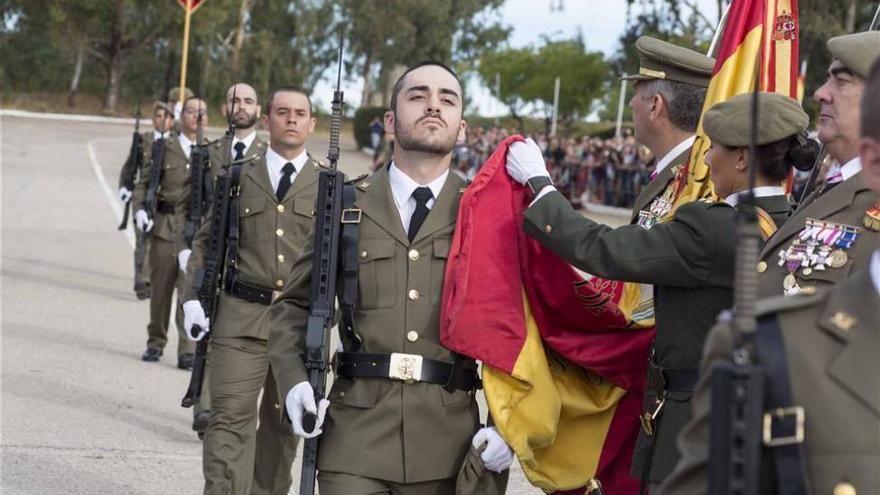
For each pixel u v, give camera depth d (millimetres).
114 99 66250
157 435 8312
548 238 4461
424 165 4820
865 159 2529
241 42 64688
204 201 9070
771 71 5293
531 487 7586
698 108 5102
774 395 2447
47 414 8641
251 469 6691
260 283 6961
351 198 4816
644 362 4836
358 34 68500
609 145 30984
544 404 4605
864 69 4078
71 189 28031
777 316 2516
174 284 10883
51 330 11859
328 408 4746
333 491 4645
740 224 2523
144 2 62125
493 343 4555
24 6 63656
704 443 2580
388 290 4703
